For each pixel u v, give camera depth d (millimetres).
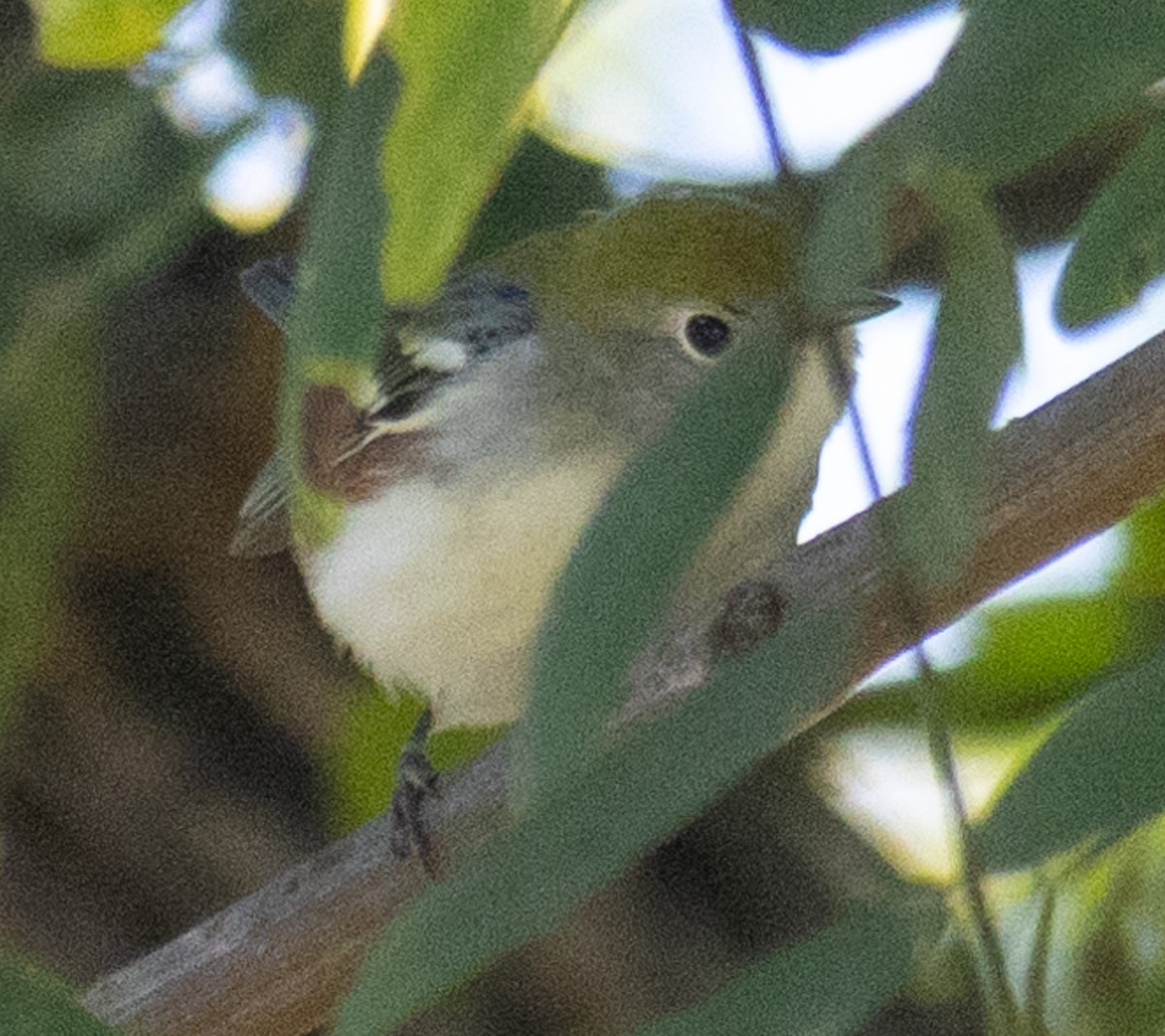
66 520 7113
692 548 3516
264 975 6109
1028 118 3363
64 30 4598
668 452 3582
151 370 8859
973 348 3354
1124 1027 6066
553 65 6758
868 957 3852
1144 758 3865
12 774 8758
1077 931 6121
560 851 3744
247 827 8875
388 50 3477
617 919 8609
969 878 3684
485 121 3156
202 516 8930
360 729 8523
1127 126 5426
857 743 8086
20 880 8672
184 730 8969
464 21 3154
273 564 9133
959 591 4691
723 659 4500
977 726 7496
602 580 3498
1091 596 7523
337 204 3420
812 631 3934
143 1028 6160
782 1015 3834
